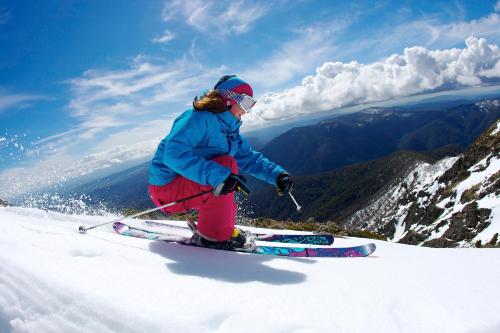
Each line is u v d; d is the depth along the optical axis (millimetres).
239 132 3527
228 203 3053
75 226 3631
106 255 2490
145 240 3240
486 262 2799
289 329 1469
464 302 1894
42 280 1911
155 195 3387
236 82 3033
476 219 50219
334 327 1523
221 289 1906
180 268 2357
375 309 1742
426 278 2377
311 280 2221
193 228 3248
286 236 3914
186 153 2873
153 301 1663
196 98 3125
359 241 4430
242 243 3172
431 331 1558
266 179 3613
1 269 2104
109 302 1661
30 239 2568
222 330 1458
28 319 1816
